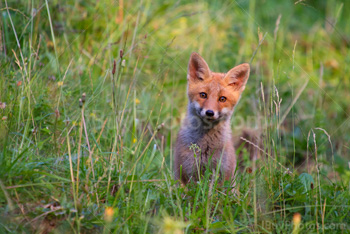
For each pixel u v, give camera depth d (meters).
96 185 7.75
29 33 11.41
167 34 16.02
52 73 11.44
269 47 16.97
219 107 10.07
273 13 20.23
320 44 19.77
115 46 13.51
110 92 11.95
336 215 8.22
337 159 12.44
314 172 10.40
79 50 13.10
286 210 8.36
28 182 7.36
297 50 18.80
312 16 20.91
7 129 8.33
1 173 7.20
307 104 15.24
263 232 7.72
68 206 7.06
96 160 8.37
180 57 15.40
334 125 14.21
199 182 8.43
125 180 8.04
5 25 10.95
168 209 7.93
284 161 10.88
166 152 12.05
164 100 13.84
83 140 9.48
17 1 11.95
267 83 15.14
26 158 7.88
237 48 17.06
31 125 9.14
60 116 9.84
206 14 17.44
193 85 10.62
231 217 7.47
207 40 16.38
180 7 17.56
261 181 8.83
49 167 8.00
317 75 17.20
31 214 6.98
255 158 11.02
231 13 18.77
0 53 10.54
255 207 7.78
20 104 8.75
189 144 10.12
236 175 9.85
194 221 7.55
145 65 14.17
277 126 9.72
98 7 14.14
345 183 10.01
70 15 13.70
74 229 6.93
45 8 12.38
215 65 15.31
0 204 7.04
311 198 8.48
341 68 18.22
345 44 19.97
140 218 7.34
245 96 14.84
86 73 11.92
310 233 7.71
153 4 16.59
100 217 7.27
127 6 14.99
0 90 9.38
